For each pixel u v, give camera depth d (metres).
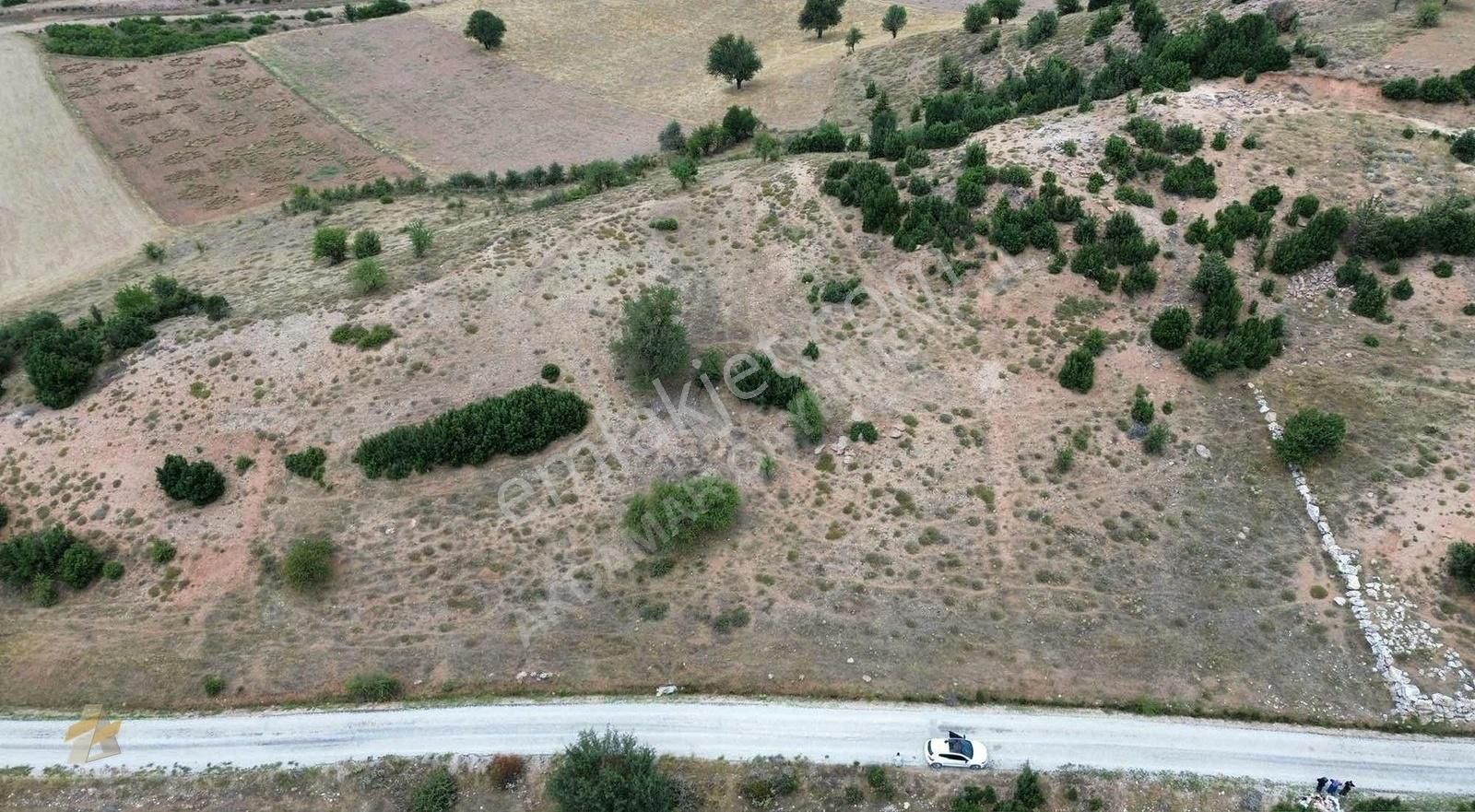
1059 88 74.31
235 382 53.78
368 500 48.47
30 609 45.69
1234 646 38.94
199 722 40.28
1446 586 39.50
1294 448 44.03
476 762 37.31
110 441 51.56
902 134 69.31
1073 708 37.44
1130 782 34.62
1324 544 42.03
